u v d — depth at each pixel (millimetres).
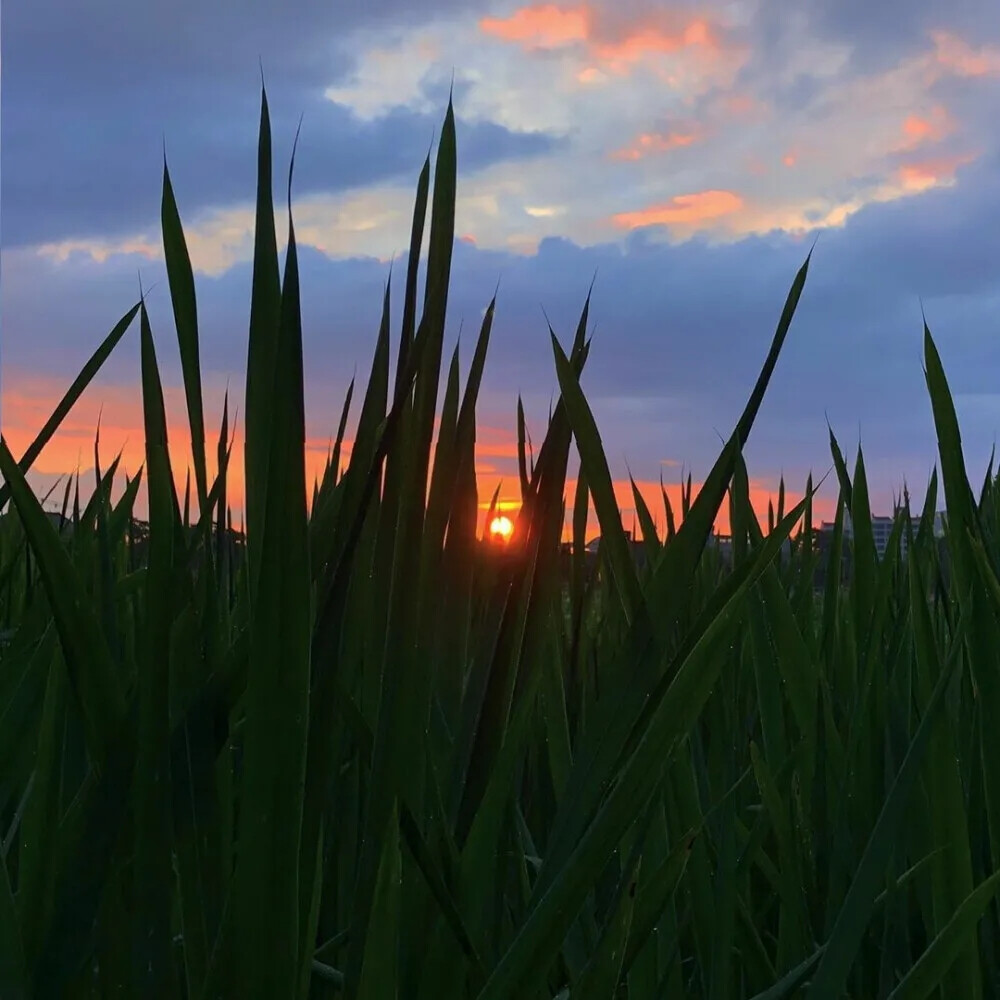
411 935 415
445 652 458
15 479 385
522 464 567
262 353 384
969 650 502
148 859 385
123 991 426
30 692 505
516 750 424
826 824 712
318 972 476
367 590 462
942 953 444
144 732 385
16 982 371
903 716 672
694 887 581
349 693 461
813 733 681
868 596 745
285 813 352
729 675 824
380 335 429
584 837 362
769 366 385
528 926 361
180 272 422
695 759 704
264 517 370
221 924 391
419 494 396
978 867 624
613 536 399
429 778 441
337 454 497
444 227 403
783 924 616
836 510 820
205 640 466
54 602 393
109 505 837
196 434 437
